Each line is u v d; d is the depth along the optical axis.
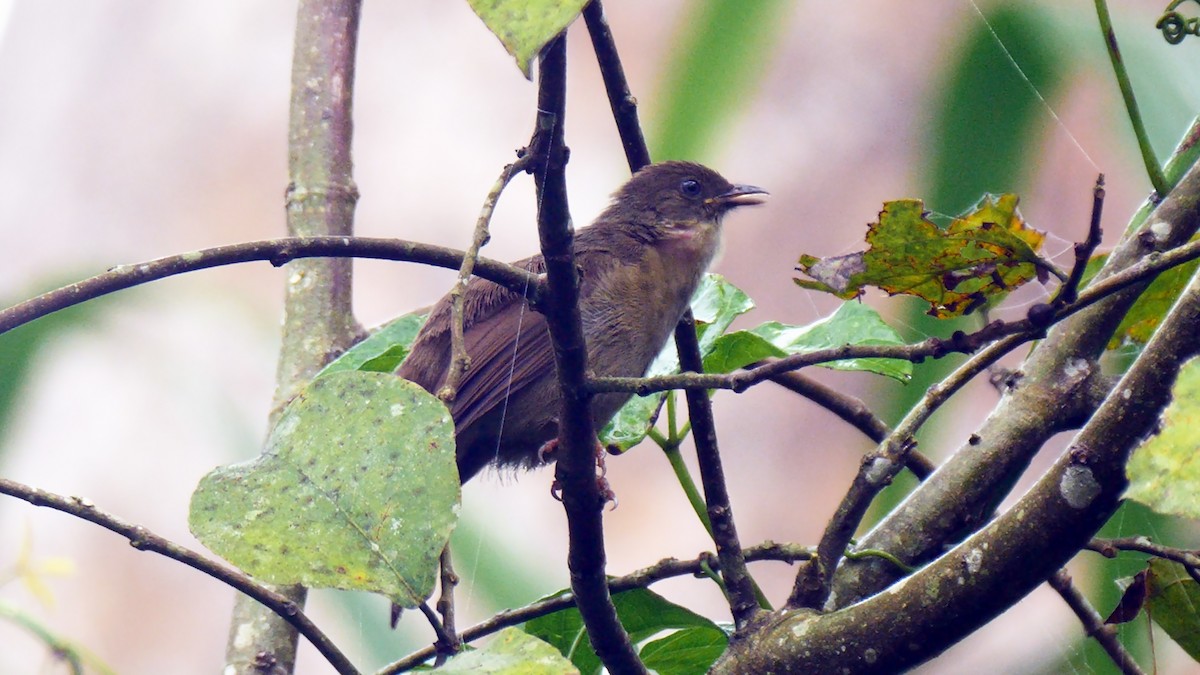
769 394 16.41
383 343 7.45
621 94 5.87
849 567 5.98
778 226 15.47
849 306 7.12
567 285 4.93
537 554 14.22
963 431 13.15
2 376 11.25
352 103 8.34
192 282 15.79
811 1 14.62
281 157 16.84
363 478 3.89
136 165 16.73
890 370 6.73
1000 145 8.79
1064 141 11.90
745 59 8.29
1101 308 6.22
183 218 16.69
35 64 17.03
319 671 15.16
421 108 17.06
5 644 15.16
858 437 16.03
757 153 15.19
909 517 6.16
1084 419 6.18
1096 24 8.97
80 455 14.90
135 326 15.19
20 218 16.38
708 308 7.40
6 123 16.83
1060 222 12.64
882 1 14.57
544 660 3.45
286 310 7.99
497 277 4.93
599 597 5.17
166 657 15.54
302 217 7.98
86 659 6.38
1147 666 9.10
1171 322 4.50
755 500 16.16
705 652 6.36
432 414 3.96
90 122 16.86
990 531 4.70
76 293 4.55
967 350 4.62
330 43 8.36
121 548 15.57
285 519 3.85
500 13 2.96
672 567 5.84
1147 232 6.08
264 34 17.19
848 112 14.93
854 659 4.89
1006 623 13.32
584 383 5.00
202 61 17.11
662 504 16.45
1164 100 9.23
